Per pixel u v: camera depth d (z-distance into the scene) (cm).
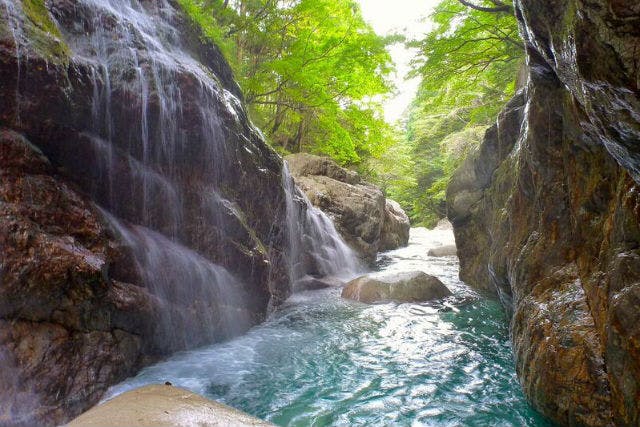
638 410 278
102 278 419
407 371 519
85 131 462
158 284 518
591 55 224
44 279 369
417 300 847
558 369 360
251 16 1303
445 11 1052
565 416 355
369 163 2538
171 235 573
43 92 410
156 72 554
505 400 442
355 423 402
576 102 321
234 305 651
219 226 639
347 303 846
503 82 1641
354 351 584
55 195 412
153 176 549
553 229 475
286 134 1927
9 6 402
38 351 363
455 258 1539
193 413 314
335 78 1472
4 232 356
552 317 403
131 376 460
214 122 645
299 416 414
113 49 520
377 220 1478
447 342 619
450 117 2702
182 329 545
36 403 353
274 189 820
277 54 1485
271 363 539
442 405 436
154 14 657
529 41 381
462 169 1039
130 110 512
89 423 293
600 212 383
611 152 285
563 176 462
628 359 289
